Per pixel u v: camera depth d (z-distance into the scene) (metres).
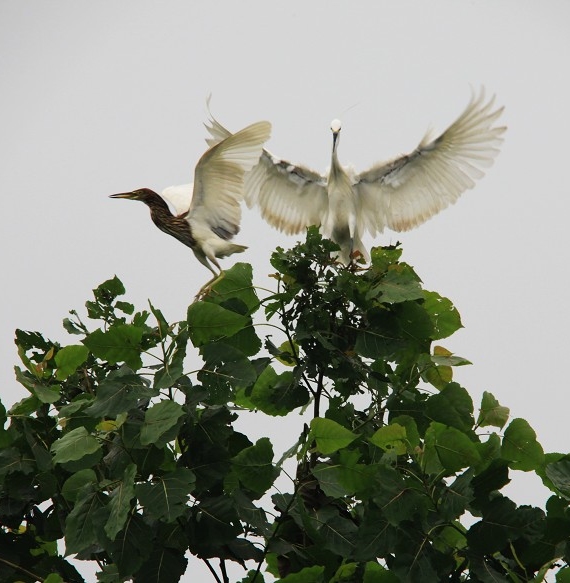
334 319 11.66
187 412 10.31
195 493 10.63
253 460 10.31
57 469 11.27
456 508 9.77
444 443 10.17
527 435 10.78
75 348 11.37
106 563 11.48
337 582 10.46
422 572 9.81
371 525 10.02
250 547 10.72
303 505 10.28
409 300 11.52
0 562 11.12
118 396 10.01
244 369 10.48
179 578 10.15
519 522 10.10
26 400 10.98
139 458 10.01
